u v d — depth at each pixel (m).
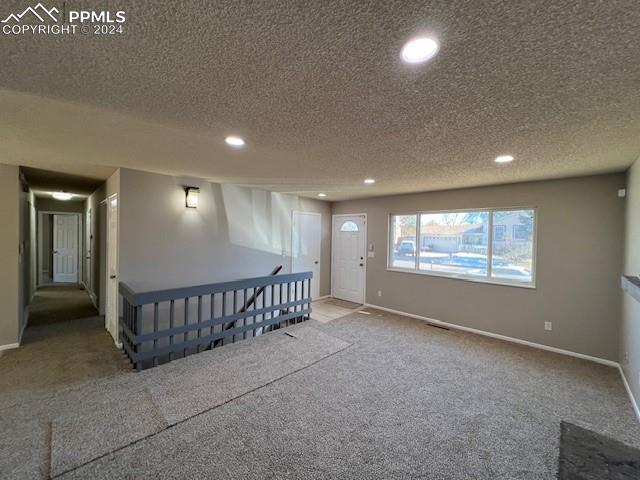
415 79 1.37
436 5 0.92
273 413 2.29
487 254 4.34
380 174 3.53
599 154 2.55
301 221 6.02
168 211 3.95
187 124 1.97
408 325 4.63
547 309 3.74
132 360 2.94
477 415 2.33
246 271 4.96
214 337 3.57
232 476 1.69
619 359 3.21
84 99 1.60
